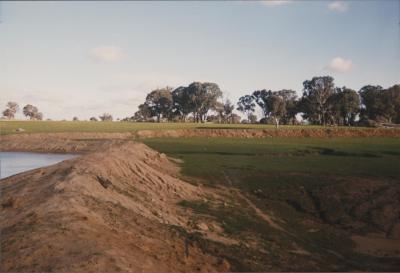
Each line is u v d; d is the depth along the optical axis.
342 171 42.88
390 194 34.22
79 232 16.23
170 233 20.89
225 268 18.44
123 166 32.78
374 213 31.05
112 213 20.47
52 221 17.08
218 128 94.38
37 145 66.25
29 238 15.39
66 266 13.23
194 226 24.72
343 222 29.98
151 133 83.31
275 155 55.50
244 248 22.28
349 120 139.38
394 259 23.50
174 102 167.12
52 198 20.11
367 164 47.38
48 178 26.06
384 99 129.12
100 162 30.72
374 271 21.39
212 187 37.34
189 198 32.28
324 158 52.41
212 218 27.41
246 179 39.94
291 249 23.86
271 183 38.38
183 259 17.70
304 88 142.50
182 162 47.94
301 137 84.94
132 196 26.58
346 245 25.62
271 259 21.42
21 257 13.87
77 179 23.86
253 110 171.75
